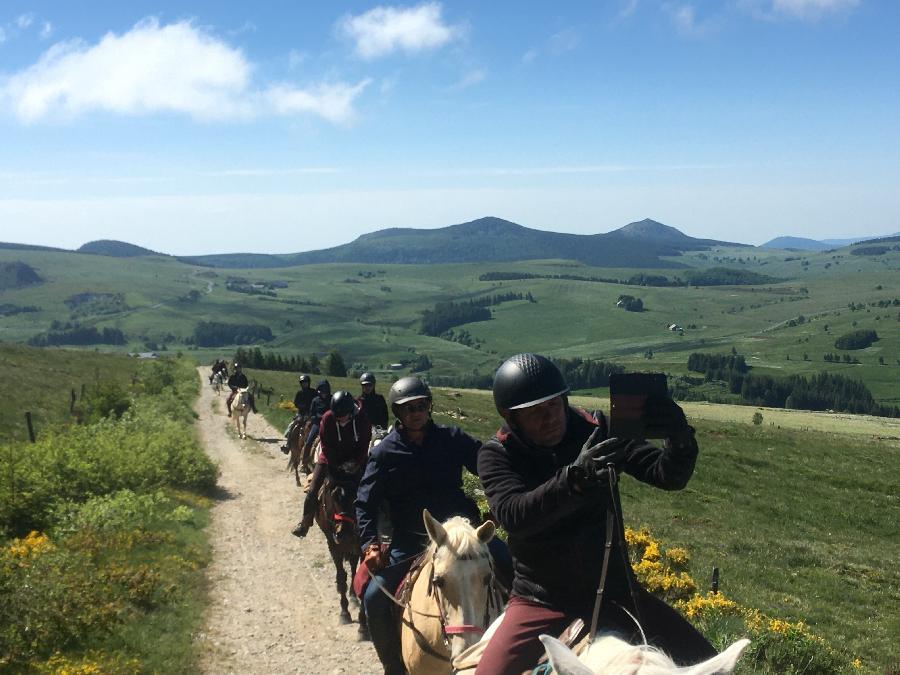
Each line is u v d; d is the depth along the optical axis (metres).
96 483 19.03
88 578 11.70
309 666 9.98
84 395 44.34
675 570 16.77
